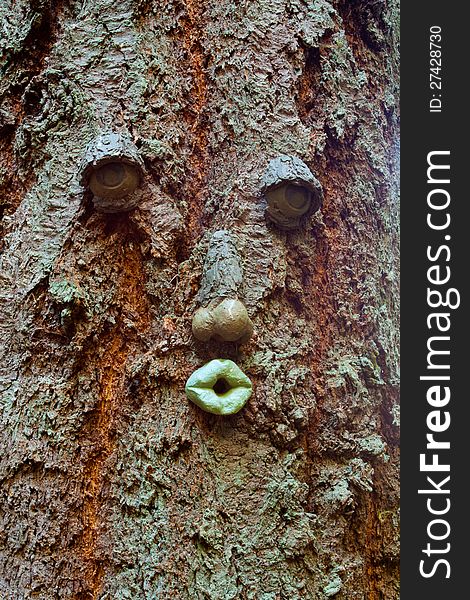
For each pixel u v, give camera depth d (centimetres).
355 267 114
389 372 113
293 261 106
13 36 119
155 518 90
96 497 96
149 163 104
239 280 97
